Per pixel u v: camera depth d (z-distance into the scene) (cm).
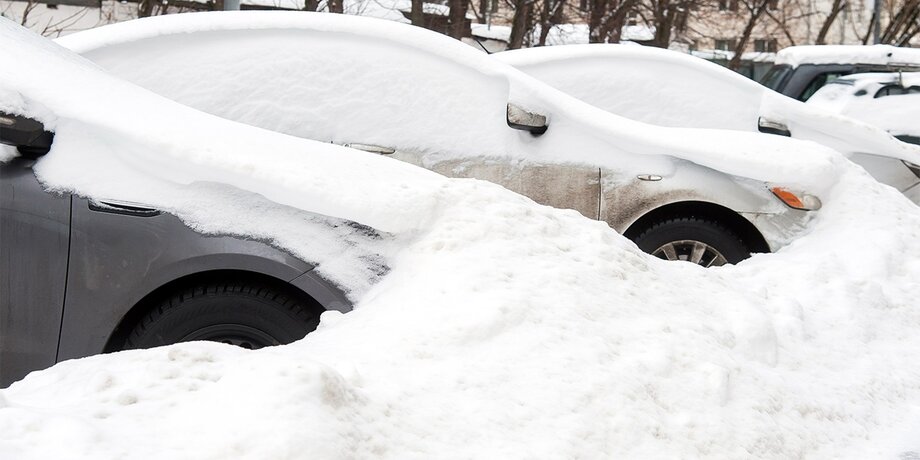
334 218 412
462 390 323
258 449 250
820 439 383
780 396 387
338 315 387
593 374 343
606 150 625
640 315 392
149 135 405
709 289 451
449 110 617
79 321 403
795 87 1736
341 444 260
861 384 440
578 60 750
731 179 626
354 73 614
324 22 620
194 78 605
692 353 376
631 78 745
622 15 2297
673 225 632
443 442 294
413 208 411
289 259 405
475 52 631
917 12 3316
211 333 412
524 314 363
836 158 629
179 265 403
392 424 290
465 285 375
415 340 345
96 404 272
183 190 409
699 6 2656
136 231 404
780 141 639
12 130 397
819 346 464
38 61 425
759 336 421
